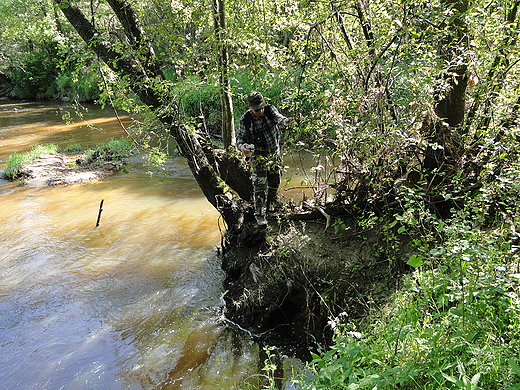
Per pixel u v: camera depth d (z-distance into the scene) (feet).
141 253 22.77
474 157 13.46
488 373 7.40
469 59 12.75
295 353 14.21
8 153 50.55
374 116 13.79
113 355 15.12
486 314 8.77
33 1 58.54
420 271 11.94
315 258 15.49
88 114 78.84
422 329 9.18
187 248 22.97
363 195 16.11
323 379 8.21
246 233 18.10
